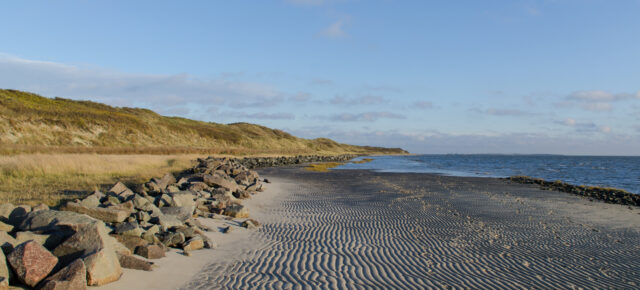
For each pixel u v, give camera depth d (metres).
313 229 10.85
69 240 5.47
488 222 12.46
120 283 5.40
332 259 7.75
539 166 73.25
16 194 12.43
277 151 90.88
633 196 21.75
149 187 13.20
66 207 7.52
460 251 8.63
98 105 82.81
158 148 52.31
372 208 14.91
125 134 57.47
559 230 11.42
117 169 21.84
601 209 16.73
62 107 63.66
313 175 32.91
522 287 6.37
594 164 92.38
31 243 4.93
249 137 102.81
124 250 6.38
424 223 12.02
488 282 6.57
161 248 7.08
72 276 4.80
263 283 6.12
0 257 4.67
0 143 34.94
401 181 28.20
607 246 9.49
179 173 23.81
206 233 9.33
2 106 46.84
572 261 8.03
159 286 5.61
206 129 91.44
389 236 10.09
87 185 15.83
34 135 42.94
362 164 62.44
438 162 88.06
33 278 4.70
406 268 7.26
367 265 7.39
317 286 6.10
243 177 21.31
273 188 21.47
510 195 21.17
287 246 8.74
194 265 6.82
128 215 8.17
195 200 12.47
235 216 11.90
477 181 30.31
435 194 20.25
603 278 6.96
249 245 8.67
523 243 9.59
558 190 25.19
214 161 28.48
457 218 13.05
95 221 6.00
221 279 6.20
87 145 47.25
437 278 6.72
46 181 16.39
